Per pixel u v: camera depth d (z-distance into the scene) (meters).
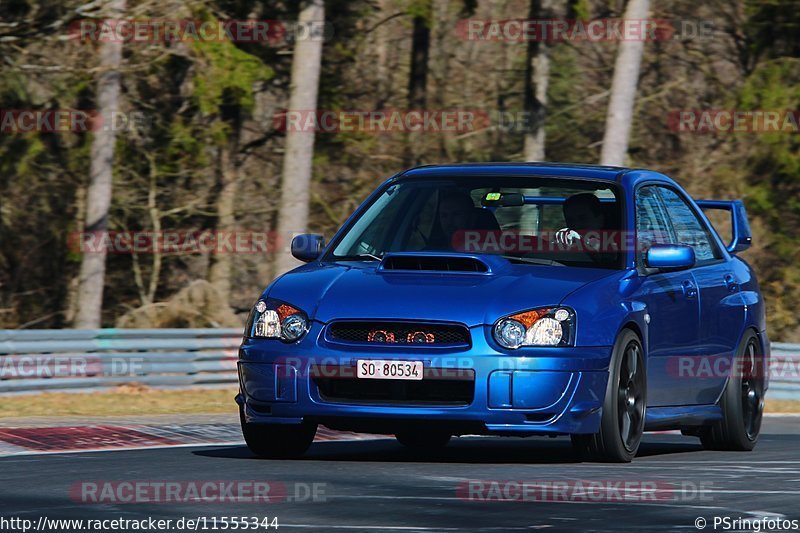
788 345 51.19
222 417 37.09
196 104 74.00
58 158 80.31
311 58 60.88
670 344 26.61
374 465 24.02
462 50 97.75
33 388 44.16
